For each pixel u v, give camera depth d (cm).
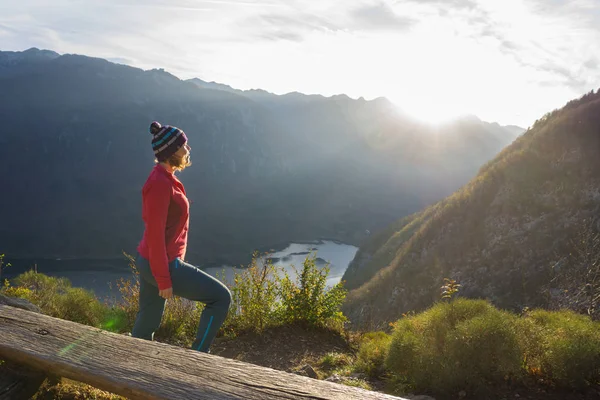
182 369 165
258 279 667
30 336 200
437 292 3241
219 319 290
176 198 281
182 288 284
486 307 446
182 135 285
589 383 351
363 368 461
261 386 150
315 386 149
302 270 688
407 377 394
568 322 418
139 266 291
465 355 364
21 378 194
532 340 395
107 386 162
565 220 2853
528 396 344
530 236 2945
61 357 181
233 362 171
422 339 408
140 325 306
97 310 626
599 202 2816
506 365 356
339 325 707
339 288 702
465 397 351
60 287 736
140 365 170
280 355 573
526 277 2672
